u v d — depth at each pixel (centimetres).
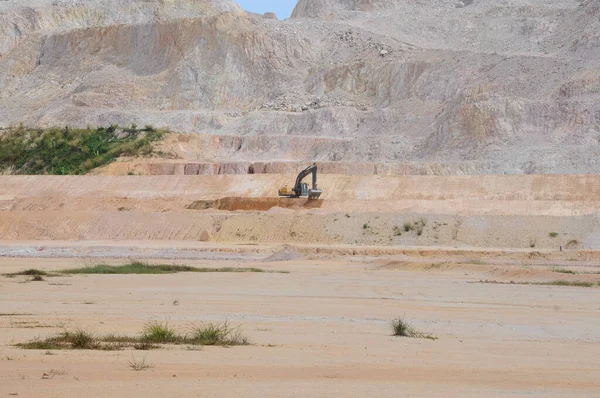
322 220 18338
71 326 6406
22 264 13800
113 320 6875
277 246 16600
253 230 18450
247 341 5750
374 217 18275
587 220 17375
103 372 4403
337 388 4106
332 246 16438
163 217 19312
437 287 10688
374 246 16712
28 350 5128
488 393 4072
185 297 9012
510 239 17138
